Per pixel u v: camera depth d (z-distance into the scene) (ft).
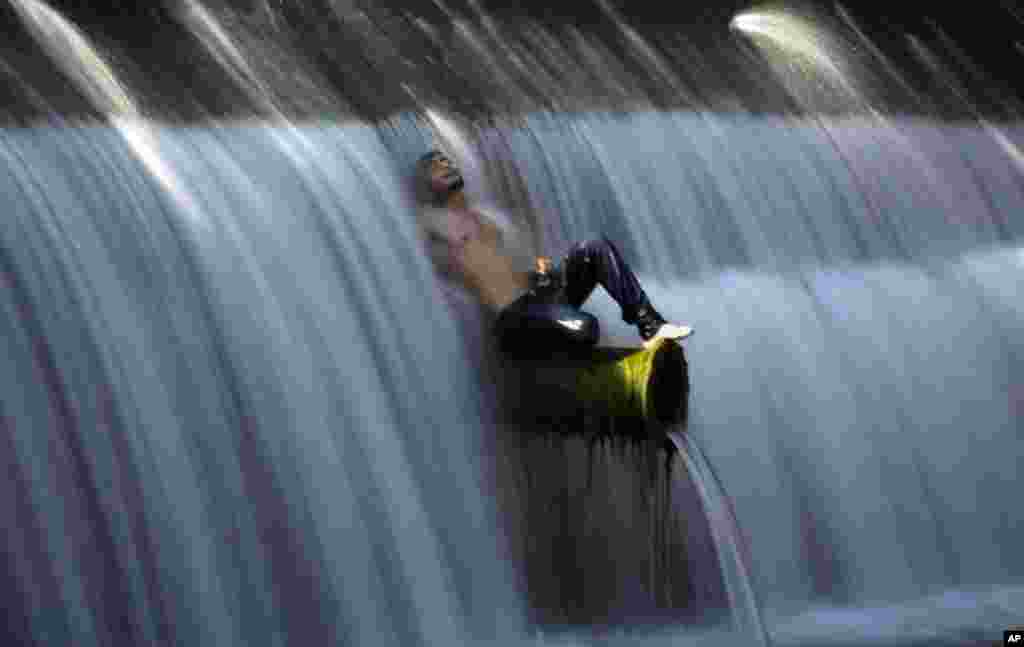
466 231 69.92
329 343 63.82
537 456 65.05
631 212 79.41
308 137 69.67
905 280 87.20
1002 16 105.91
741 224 83.71
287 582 59.21
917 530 80.07
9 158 59.47
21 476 54.03
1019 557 82.99
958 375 85.56
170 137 65.51
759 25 95.25
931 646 68.54
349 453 62.49
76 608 54.03
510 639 63.52
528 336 64.80
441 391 66.28
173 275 60.85
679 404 65.51
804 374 79.61
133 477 56.65
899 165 93.35
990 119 99.35
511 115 78.95
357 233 66.95
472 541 64.34
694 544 66.39
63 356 56.44
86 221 59.36
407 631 61.46
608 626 65.00
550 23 86.58
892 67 98.78
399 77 77.15
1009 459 85.35
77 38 68.95
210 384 60.03
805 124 90.89
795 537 75.97
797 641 68.90
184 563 56.70
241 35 74.08
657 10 92.38
